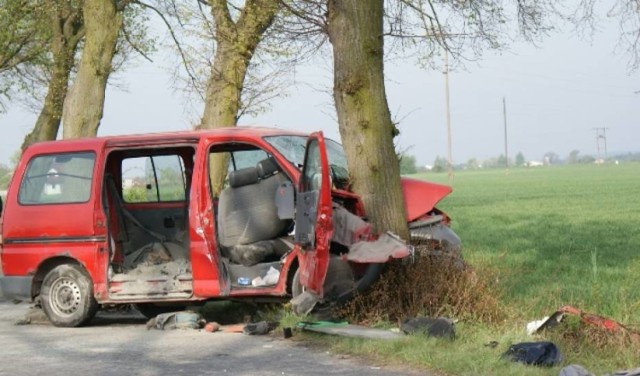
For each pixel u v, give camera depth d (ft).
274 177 36.45
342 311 33.91
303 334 32.48
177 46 66.90
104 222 37.27
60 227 37.55
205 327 35.27
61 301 37.52
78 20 84.84
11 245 38.22
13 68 102.27
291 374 26.25
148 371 27.35
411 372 26.14
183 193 40.14
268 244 35.76
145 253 39.24
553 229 94.43
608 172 448.65
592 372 25.29
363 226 34.58
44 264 38.06
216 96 61.41
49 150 38.55
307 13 39.40
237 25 60.64
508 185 300.20
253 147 38.24
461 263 35.40
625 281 44.93
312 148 33.24
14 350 31.94
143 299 36.58
